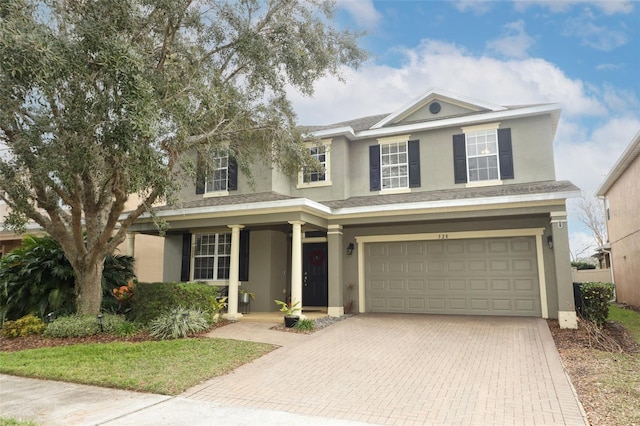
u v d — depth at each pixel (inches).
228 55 430.0
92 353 327.3
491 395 231.6
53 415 203.5
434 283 528.4
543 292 476.7
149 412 208.1
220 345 351.6
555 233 432.8
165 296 433.7
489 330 403.9
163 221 430.0
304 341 373.7
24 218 368.5
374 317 503.5
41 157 315.3
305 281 603.5
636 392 228.1
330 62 438.9
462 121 548.1
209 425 191.0
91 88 310.5
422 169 569.3
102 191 413.4
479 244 514.3
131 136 299.9
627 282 709.9
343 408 214.5
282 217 476.7
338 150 599.8
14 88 302.4
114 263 520.1
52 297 440.8
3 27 248.4
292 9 429.7
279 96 466.6
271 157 498.3
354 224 526.9
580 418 195.6
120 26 317.7
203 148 446.9
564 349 338.6
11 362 303.9
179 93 352.2
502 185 526.9
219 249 610.9
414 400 225.9
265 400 227.3
